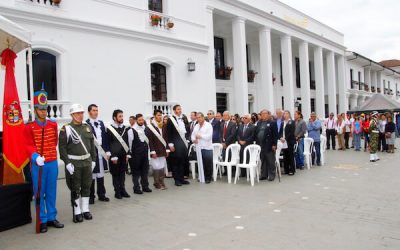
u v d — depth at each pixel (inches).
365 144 658.8
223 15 704.4
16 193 230.4
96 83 475.5
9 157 247.1
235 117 467.8
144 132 327.9
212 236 199.6
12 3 393.7
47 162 223.1
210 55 660.1
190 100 617.3
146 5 549.6
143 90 535.8
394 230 202.2
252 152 354.6
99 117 477.7
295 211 246.2
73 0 452.4
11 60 258.7
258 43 924.0
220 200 286.5
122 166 303.9
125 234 209.0
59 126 425.7
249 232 204.1
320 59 1036.5
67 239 203.9
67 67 444.1
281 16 850.8
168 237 200.8
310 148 450.9
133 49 524.7
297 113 450.0
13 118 250.5
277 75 988.6
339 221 221.0
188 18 622.5
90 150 249.0
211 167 373.1
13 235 213.5
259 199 285.4
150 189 328.5
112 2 499.2
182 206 270.2
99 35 481.1
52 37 429.7
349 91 1288.1
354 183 342.0
